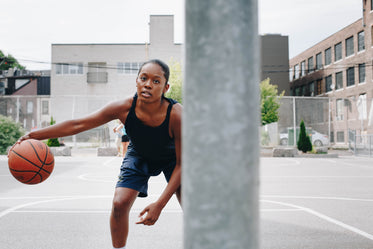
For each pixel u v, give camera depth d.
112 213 2.79
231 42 0.68
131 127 2.80
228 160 0.68
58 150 19.38
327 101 29.02
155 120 2.73
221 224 0.68
